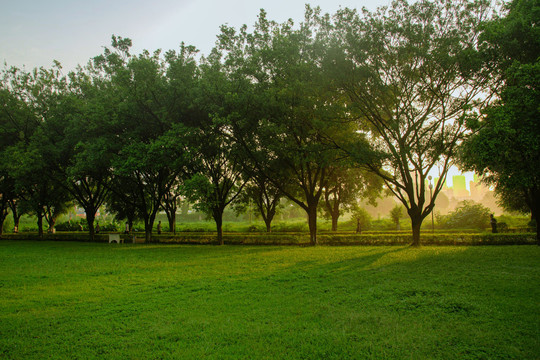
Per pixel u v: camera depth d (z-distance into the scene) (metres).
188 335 5.83
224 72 20.33
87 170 23.42
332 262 13.58
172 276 11.29
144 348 5.36
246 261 14.47
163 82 20.64
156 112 20.31
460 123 15.44
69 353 5.24
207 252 18.56
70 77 27.05
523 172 11.24
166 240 26.28
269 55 18.48
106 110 21.03
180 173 25.06
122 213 35.75
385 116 19.48
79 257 17.08
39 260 15.97
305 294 8.51
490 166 12.98
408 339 5.48
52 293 9.08
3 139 27.02
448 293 8.12
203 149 20.98
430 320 6.40
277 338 5.62
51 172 26.83
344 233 28.00
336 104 16.78
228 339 5.67
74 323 6.61
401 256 14.83
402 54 16.38
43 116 27.31
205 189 18.94
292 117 18.38
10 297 8.72
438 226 34.81
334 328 6.07
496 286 8.67
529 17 12.45
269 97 18.23
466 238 19.84
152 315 7.02
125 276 11.49
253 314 6.95
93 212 30.12
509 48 13.05
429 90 17.06
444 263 12.57
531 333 5.54
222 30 20.11
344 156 18.34
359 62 16.84
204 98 19.27
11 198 32.28
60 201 34.84
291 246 21.70
